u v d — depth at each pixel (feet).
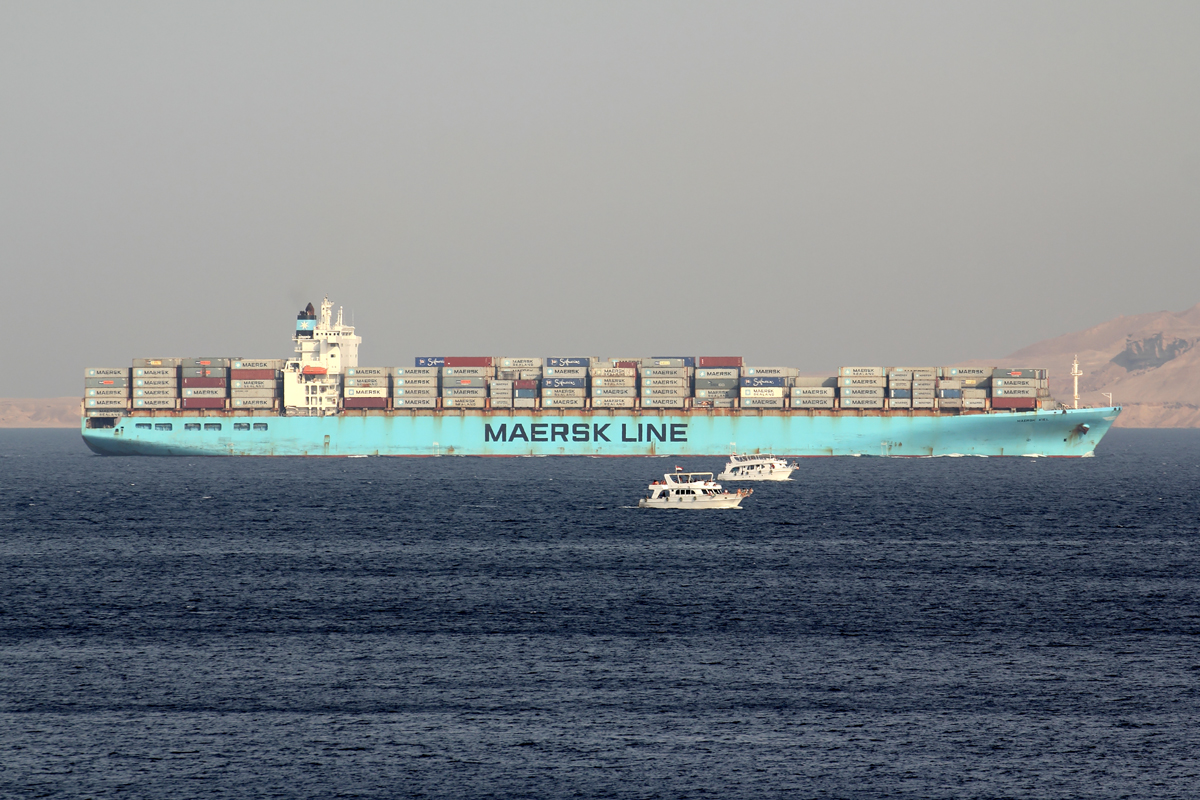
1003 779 452.35
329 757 472.44
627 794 437.58
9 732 499.10
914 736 497.87
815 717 522.47
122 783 445.37
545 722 514.68
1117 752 479.82
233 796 434.71
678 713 526.98
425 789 441.68
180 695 552.41
